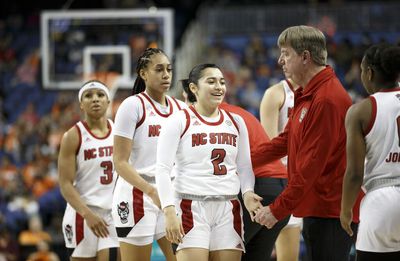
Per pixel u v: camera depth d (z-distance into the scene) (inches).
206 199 275.4
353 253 422.9
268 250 318.3
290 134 291.7
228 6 1172.5
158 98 312.5
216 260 277.7
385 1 1157.1
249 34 1122.7
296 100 291.1
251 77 1050.7
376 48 261.0
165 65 308.5
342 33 1099.9
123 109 302.2
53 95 1159.0
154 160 307.0
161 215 312.0
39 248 650.8
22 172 914.1
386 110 253.3
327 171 283.0
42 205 849.5
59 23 752.3
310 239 289.0
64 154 344.8
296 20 1109.1
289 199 272.4
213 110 284.5
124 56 737.6
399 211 248.2
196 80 283.4
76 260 349.7
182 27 1347.2
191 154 277.6
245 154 289.3
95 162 346.6
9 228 807.7
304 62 284.4
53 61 749.3
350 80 964.6
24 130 1014.4
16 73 1226.6
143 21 745.0
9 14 1409.9
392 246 251.4
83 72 742.5
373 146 255.0
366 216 254.1
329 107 274.1
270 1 1229.7
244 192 286.4
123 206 308.8
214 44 1114.1
